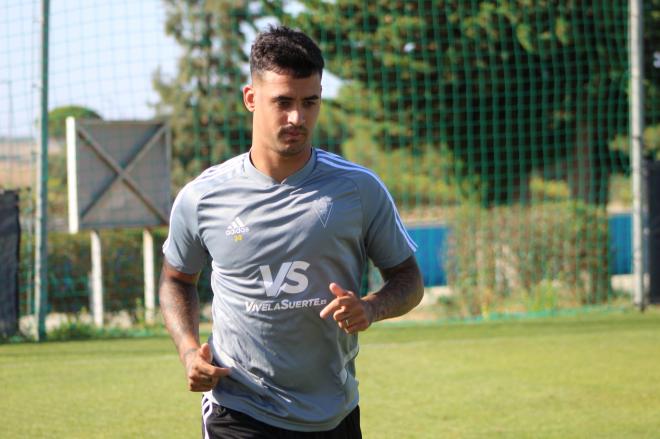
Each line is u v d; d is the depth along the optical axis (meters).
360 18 21.66
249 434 4.47
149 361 11.63
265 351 4.41
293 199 4.33
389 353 12.10
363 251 4.56
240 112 27.95
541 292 17.41
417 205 24.88
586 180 22.64
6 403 9.35
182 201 4.49
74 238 16.08
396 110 22.98
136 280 16.28
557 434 8.12
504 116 22.48
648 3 21.47
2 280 13.19
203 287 16.61
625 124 22.27
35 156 13.50
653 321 14.67
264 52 4.18
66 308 15.74
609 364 11.26
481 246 17.84
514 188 23.28
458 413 8.90
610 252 17.94
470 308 17.58
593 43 21.44
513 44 21.41
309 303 4.34
